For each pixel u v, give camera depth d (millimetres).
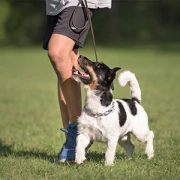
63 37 9031
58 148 11461
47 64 44938
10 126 14984
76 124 9625
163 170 9055
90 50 59656
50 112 18172
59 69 9133
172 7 85000
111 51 59000
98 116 9016
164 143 11945
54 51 8961
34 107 19547
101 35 76438
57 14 9258
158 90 25453
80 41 9312
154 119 16047
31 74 36000
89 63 9195
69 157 9586
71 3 9133
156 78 32219
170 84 28641
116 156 10602
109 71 9172
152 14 83688
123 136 10086
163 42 75750
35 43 75688
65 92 9453
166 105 19625
